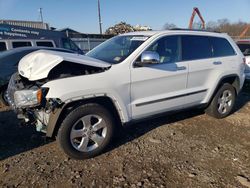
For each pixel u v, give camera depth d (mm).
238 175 3514
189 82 4785
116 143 4352
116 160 3832
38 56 3947
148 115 4363
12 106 4016
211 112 5480
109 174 3486
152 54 3895
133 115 4152
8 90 4250
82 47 19984
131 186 3250
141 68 4098
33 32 11562
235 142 4496
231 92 5590
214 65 5117
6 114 5738
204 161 3848
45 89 3502
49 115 3561
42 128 3715
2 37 11023
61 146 3623
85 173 3496
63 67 3904
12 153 3992
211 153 4086
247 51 8578
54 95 3441
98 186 3240
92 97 3678
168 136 4656
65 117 3586
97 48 5016
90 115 3725
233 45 5641
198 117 5625
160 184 3297
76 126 3717
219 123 5336
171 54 4551
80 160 3816
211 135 4746
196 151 4137
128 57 4059
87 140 3775
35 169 3566
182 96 4707
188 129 4984
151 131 4844
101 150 3922
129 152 4066
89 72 3812
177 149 4188
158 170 3592
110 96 3812
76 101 3629
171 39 4590
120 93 3898
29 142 4367
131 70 4000
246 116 5816
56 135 3650
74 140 3725
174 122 5309
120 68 3922
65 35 12680
